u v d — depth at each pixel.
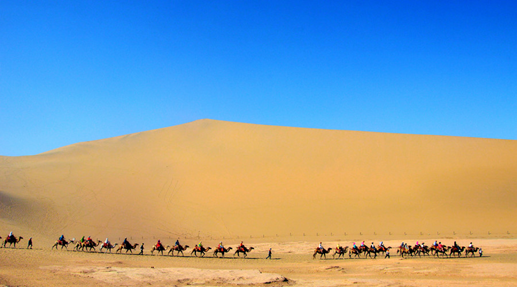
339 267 26.28
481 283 17.97
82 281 18.62
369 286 17.97
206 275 20.89
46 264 23.97
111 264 25.59
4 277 17.77
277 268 26.59
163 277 20.28
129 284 18.47
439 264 25.86
